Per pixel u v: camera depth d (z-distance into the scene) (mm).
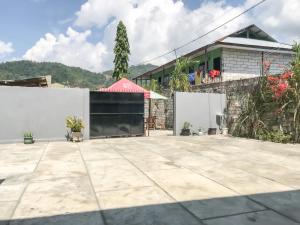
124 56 31844
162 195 5379
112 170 7391
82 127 13172
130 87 16344
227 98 16484
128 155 9555
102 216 4441
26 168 7645
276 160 8625
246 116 14727
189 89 20031
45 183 6238
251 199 5148
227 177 6648
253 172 7125
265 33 23891
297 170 7340
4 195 5449
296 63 12430
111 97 14633
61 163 8273
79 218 4367
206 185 6008
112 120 14680
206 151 10297
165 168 7590
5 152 10195
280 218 4336
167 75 30531
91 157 9211
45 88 13117
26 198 5270
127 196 5340
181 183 6164
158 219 4312
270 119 13508
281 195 5367
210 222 4195
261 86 13750
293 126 12406
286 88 12367
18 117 12688
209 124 16359
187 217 4383
